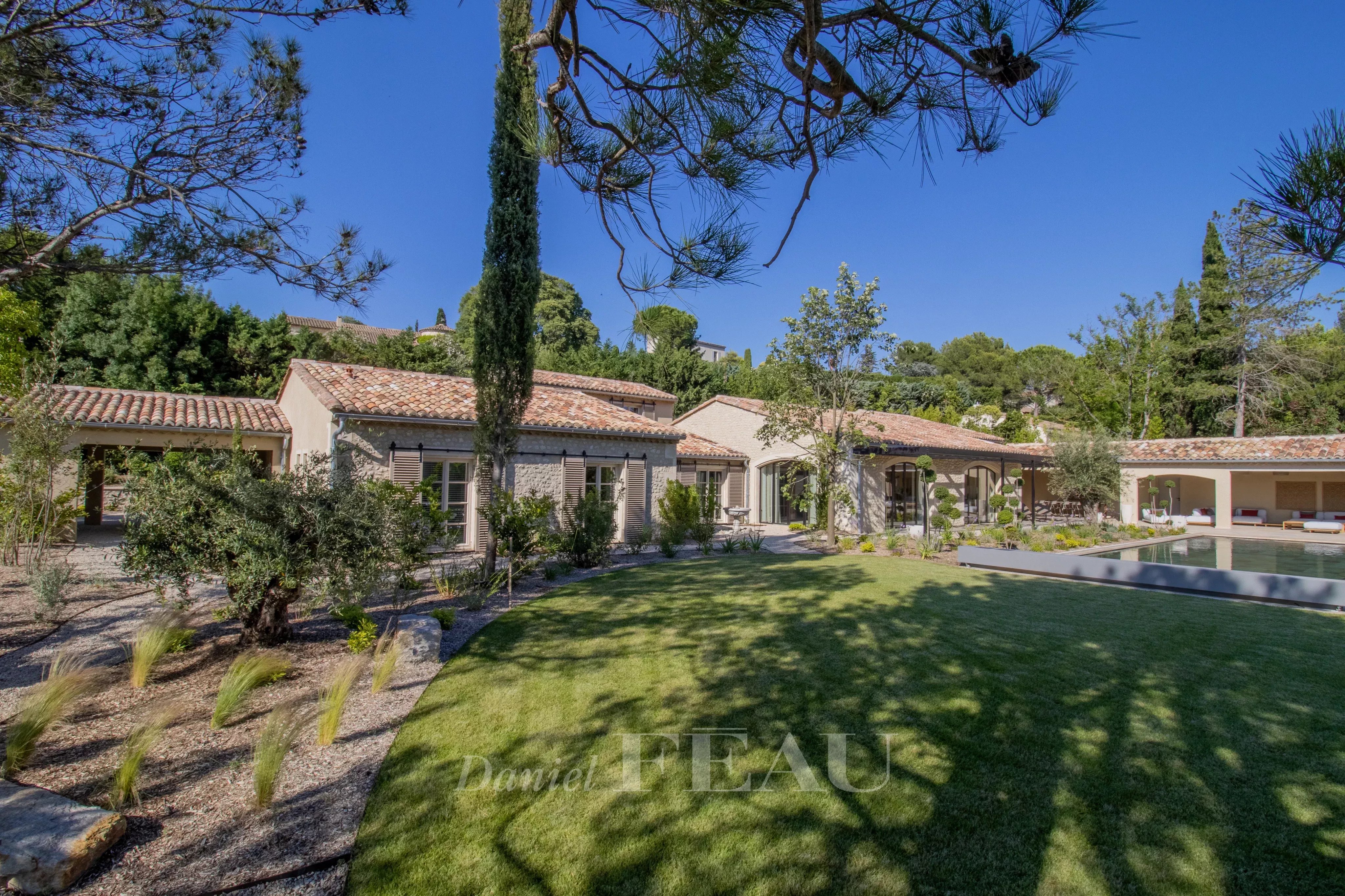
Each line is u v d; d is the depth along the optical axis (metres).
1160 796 3.99
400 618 7.16
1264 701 5.50
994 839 3.56
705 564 13.31
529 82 3.90
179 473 6.39
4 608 8.15
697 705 5.32
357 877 3.18
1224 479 23.83
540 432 15.59
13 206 5.52
